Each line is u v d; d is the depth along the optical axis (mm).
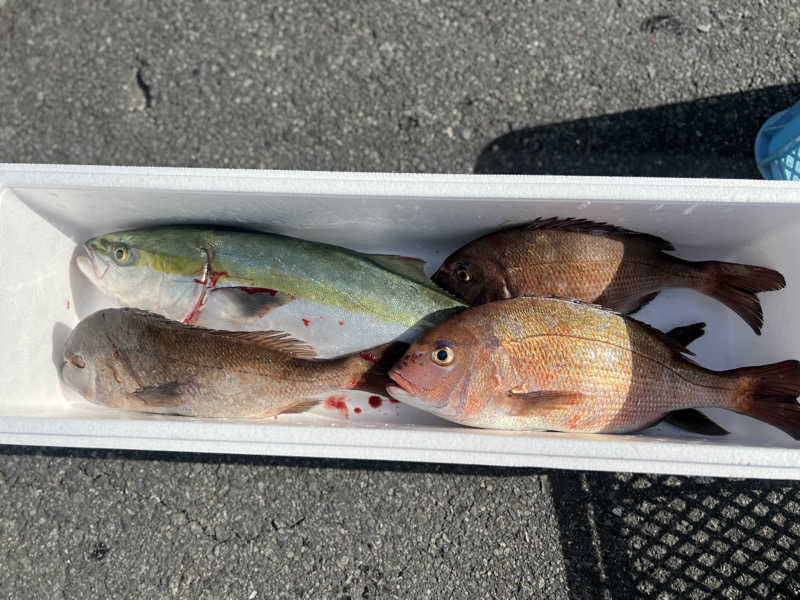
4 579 853
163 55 949
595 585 838
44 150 942
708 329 751
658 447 590
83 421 609
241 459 867
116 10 953
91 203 660
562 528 848
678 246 723
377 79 939
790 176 856
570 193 625
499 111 930
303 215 678
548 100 930
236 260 668
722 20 929
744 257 723
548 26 938
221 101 942
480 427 649
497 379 625
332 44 945
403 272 688
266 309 669
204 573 852
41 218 666
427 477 858
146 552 856
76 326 669
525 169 922
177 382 642
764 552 837
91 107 945
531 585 841
